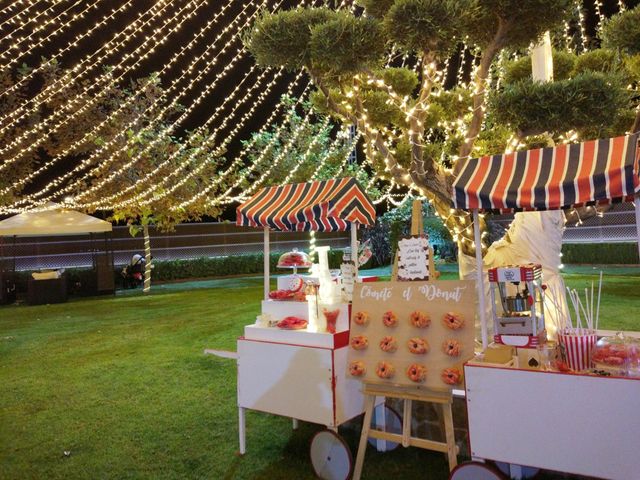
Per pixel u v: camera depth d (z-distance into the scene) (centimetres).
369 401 303
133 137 1341
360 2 469
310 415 318
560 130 418
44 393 496
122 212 1408
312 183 385
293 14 453
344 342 320
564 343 261
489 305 455
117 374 551
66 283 1272
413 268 311
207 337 722
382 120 593
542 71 460
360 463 299
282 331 335
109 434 389
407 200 1809
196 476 321
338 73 459
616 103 400
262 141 1681
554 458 239
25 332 836
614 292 920
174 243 1848
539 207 290
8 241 1505
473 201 274
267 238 396
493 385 254
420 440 286
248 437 376
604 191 242
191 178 1479
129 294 1369
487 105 448
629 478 224
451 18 385
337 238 2264
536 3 396
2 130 1146
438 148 611
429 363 282
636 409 223
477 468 257
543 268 435
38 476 328
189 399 461
